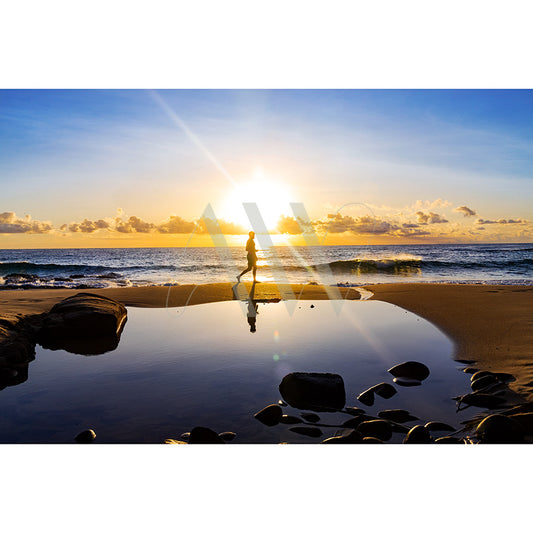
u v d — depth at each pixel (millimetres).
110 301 7250
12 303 8195
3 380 4227
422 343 5715
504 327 6340
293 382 3789
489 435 2975
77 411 3475
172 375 4379
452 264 23531
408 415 3418
